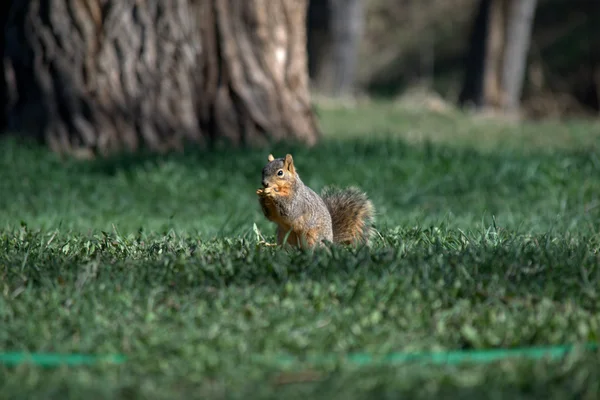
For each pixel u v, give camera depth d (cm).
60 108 1612
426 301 661
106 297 667
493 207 1359
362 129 2434
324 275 713
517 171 1496
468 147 1880
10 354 561
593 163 1527
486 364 545
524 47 3525
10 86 1645
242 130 1659
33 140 1614
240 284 705
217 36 1647
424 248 830
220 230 1040
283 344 573
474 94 3528
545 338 592
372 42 5206
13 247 859
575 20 4634
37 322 616
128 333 590
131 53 1606
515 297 678
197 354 557
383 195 1423
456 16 5162
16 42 1639
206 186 1437
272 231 1052
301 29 1723
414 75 4925
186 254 798
